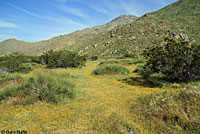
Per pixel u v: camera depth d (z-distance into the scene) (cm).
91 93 677
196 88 561
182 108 393
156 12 9562
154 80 919
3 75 1039
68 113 434
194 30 4219
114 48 5169
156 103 448
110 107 480
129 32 6072
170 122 353
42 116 414
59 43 12488
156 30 5178
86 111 450
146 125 351
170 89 698
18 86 635
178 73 834
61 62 1908
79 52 6506
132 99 558
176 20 5606
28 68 1568
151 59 895
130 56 3806
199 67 757
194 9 6281
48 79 627
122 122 365
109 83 928
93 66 2353
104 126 349
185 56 775
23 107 490
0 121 380
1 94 564
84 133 321
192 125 327
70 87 662
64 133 321
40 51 10906
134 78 1055
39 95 561
